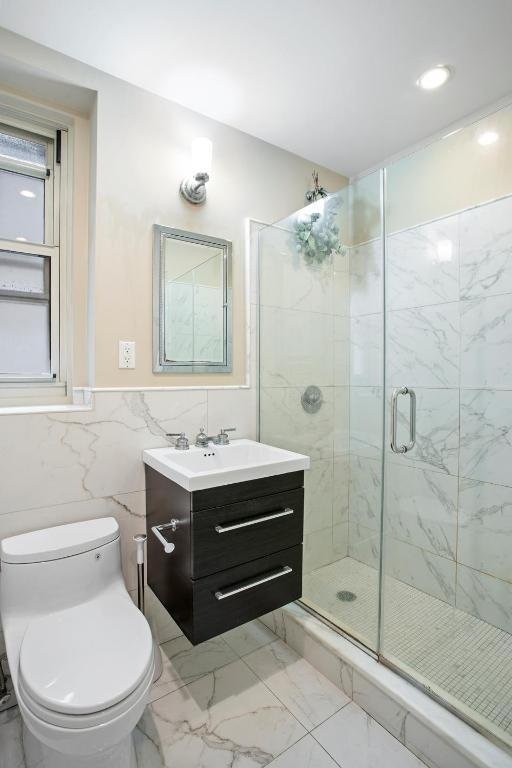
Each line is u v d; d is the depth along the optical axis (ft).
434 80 5.68
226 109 6.31
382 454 5.88
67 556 4.42
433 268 6.39
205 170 5.90
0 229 5.53
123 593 4.63
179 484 4.50
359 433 6.23
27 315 5.72
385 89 5.86
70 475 5.22
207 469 5.84
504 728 3.98
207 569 4.48
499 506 5.71
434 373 6.35
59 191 5.91
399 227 6.38
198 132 6.39
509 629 5.55
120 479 5.60
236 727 4.30
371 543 5.91
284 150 7.43
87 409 5.33
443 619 5.83
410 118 6.54
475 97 6.04
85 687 3.13
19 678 3.36
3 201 5.57
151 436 5.86
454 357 6.15
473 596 5.91
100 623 4.00
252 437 7.05
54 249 5.85
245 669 5.18
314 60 5.32
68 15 4.64
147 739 4.15
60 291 5.89
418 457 6.47
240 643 5.71
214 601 4.53
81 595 4.44
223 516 4.60
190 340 6.31
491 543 5.77
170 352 6.09
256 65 5.40
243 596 4.77
